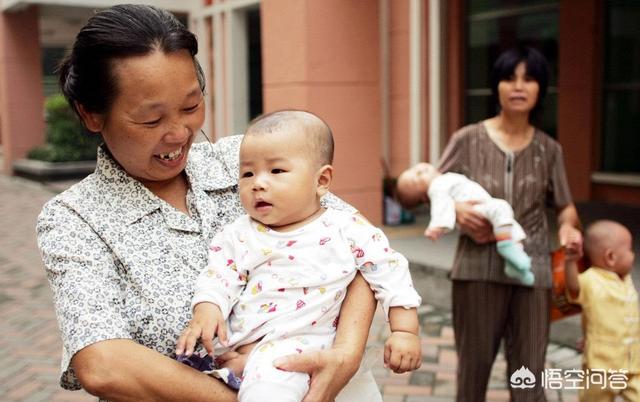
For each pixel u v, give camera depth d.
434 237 3.07
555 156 3.15
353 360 1.60
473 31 8.88
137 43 1.53
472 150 3.20
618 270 3.28
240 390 1.55
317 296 1.69
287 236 1.73
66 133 14.58
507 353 3.25
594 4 7.92
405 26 8.37
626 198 7.98
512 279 3.08
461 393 3.26
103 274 1.60
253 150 1.73
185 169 1.81
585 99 8.16
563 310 3.37
